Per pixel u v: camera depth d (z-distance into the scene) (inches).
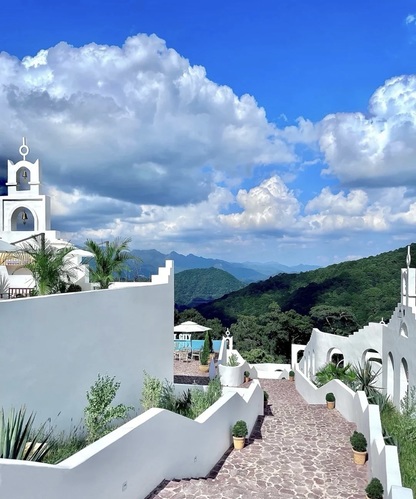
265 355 2146.9
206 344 937.5
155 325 587.2
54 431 363.6
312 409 690.8
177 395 588.1
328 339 1007.0
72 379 392.5
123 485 277.7
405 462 383.2
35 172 727.1
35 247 592.4
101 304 444.8
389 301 2237.9
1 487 184.7
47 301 358.3
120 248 604.7
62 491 219.3
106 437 273.3
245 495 329.7
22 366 328.5
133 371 518.3
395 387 639.8
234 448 480.4
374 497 320.2
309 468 417.1
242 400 534.6
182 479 364.5
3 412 281.1
